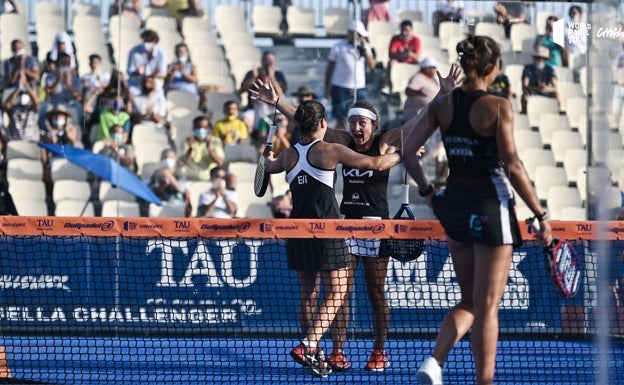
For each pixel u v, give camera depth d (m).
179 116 22.09
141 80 21.88
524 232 11.45
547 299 15.75
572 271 9.06
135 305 16.53
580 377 12.68
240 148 21.30
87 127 21.30
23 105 21.20
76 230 11.62
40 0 23.78
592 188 8.39
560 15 22.62
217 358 14.25
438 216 8.97
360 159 11.88
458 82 10.39
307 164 12.16
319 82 23.22
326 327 12.38
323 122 12.39
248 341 16.14
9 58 22.00
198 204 20.27
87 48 23.23
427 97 21.11
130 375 12.53
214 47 23.92
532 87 22.28
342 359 13.01
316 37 23.70
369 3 23.44
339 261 12.31
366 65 22.05
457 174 8.73
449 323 8.97
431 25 22.88
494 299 8.66
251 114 21.91
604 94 8.20
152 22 24.14
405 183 12.15
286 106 12.81
